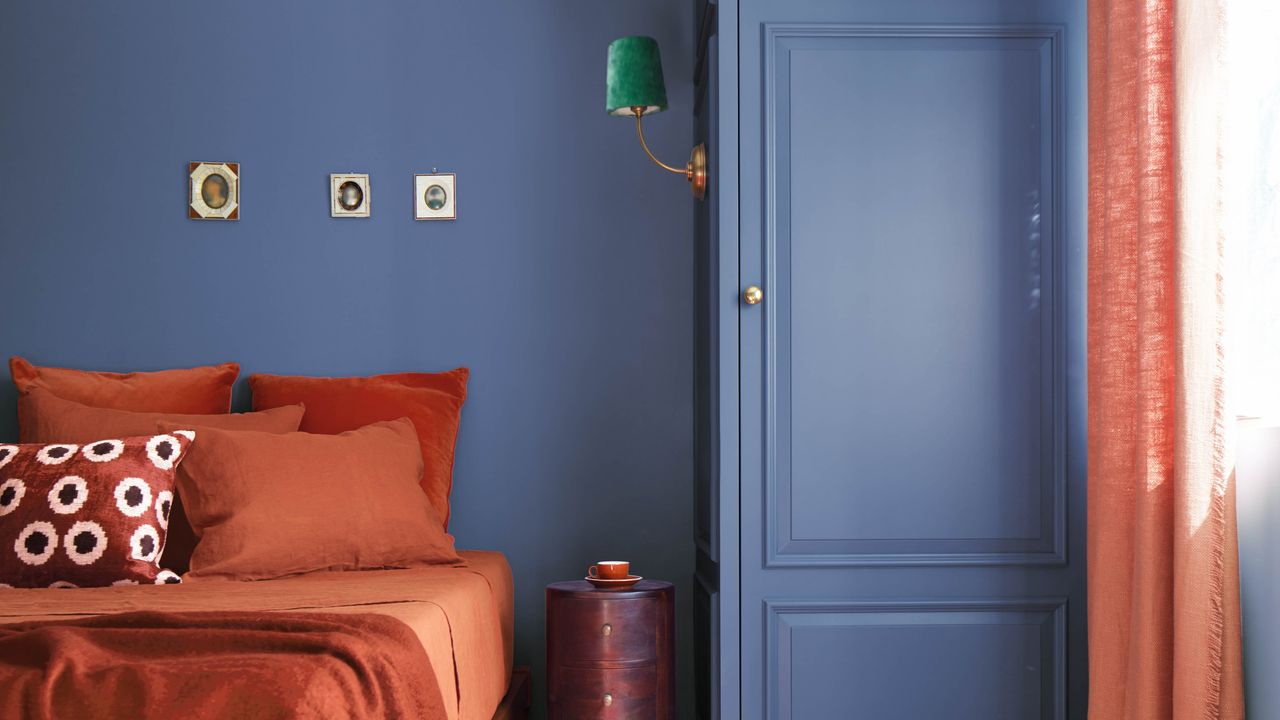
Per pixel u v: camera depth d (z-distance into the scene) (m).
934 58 2.65
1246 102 2.18
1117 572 2.25
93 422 2.92
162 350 3.33
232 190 3.33
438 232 3.34
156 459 2.60
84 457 2.54
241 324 3.33
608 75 3.00
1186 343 1.99
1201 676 1.95
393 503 2.82
